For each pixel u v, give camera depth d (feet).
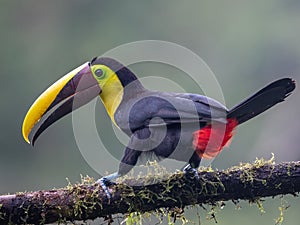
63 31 68.90
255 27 63.93
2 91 66.59
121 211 26.48
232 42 64.39
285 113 56.39
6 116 65.87
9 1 70.59
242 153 55.77
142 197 26.37
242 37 64.13
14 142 64.69
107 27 68.39
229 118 27.61
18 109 66.49
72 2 69.56
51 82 67.67
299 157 54.49
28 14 70.03
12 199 26.04
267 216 51.49
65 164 62.59
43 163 63.05
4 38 68.03
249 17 64.59
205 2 66.90
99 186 26.48
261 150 55.26
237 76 62.69
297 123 55.67
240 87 62.13
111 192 26.32
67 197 26.17
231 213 52.31
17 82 67.21
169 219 27.25
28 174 63.05
